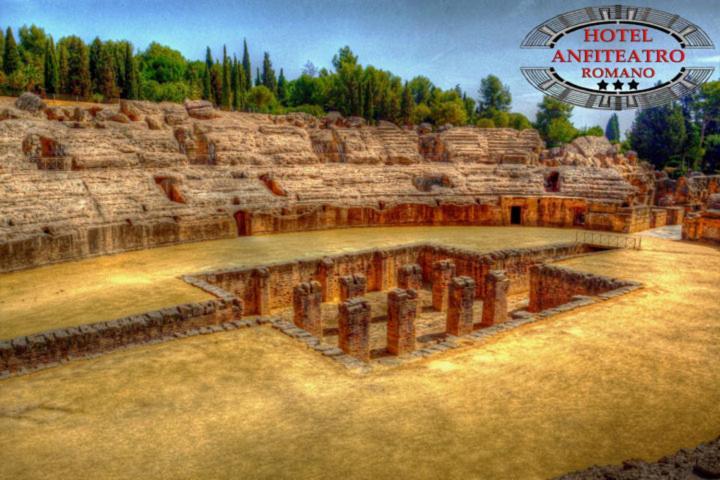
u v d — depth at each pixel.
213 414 14.98
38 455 12.86
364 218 53.03
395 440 13.58
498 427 14.26
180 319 23.42
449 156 64.75
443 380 17.31
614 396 16.17
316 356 19.27
